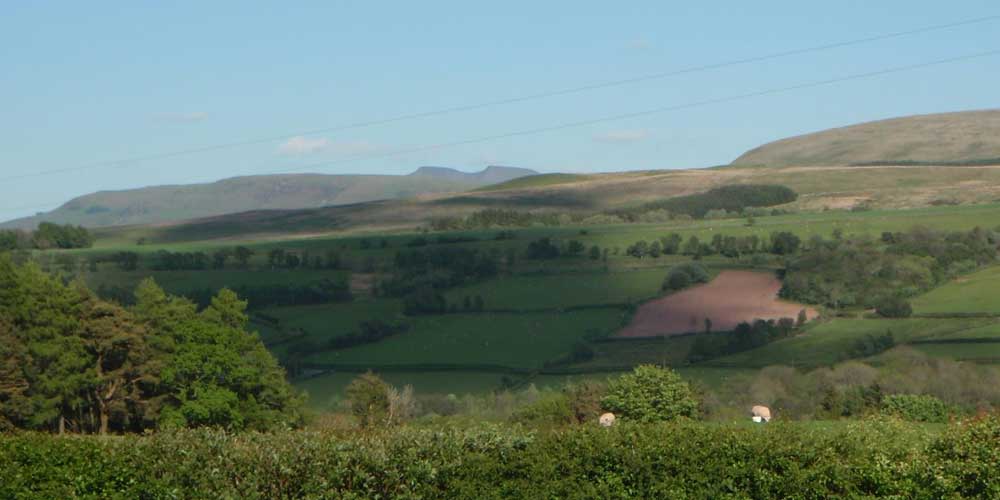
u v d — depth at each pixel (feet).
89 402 174.40
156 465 51.03
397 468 49.70
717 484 47.34
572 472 48.57
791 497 46.65
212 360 171.73
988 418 48.47
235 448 51.19
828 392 159.22
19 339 175.42
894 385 161.68
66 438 54.70
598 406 124.88
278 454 50.26
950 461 46.39
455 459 49.70
